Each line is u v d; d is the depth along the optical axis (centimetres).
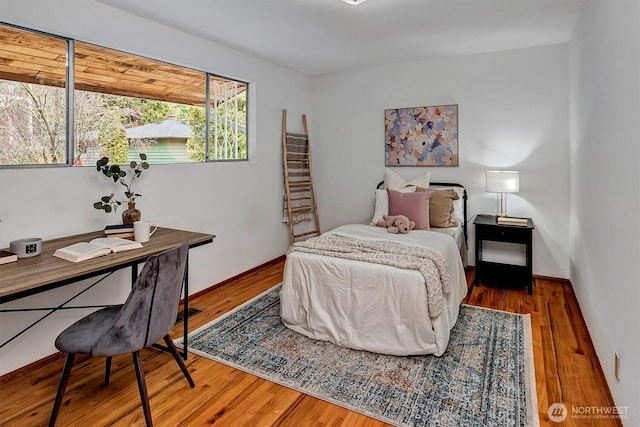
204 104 361
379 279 243
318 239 312
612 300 192
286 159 456
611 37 200
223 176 374
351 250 273
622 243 174
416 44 365
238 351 248
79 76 263
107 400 198
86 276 179
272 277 408
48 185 235
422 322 233
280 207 464
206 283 360
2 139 223
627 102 168
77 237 241
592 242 251
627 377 162
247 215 410
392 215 374
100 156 278
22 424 180
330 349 250
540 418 181
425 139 435
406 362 233
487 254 413
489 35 340
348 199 493
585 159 281
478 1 267
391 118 453
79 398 200
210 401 197
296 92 478
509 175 360
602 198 220
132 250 216
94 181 261
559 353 241
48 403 196
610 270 198
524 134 387
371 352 244
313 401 196
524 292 356
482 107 404
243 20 297
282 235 471
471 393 201
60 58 248
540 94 376
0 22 218
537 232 389
